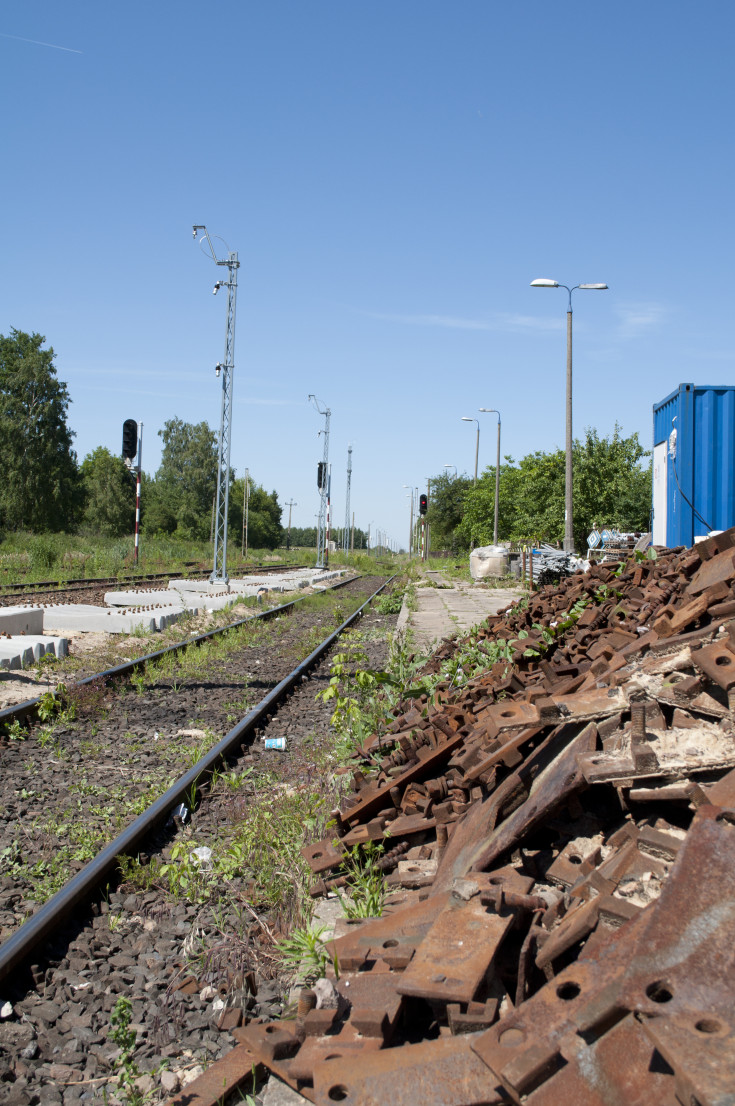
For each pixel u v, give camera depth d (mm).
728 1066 1645
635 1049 1944
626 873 2703
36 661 12125
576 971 2238
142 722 9078
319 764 7191
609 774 2877
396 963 2875
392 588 34250
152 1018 3596
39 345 78438
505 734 3855
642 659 3893
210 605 22203
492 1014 2422
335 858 4422
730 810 2449
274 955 4012
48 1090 3150
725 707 3070
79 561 34969
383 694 8789
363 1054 2408
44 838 5559
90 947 4188
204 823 6109
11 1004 3668
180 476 126625
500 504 52062
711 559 5098
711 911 2076
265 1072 2887
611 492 34625
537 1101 1944
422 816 4289
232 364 27734
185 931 4402
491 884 2984
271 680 11891
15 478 73812
